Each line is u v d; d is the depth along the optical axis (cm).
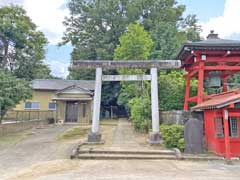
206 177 784
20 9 2636
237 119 1153
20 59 2692
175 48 2409
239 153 1114
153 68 1446
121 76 1468
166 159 1073
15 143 1487
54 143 1468
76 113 2848
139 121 1827
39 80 3222
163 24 2791
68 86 2962
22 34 2570
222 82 1591
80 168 909
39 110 2958
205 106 1144
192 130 1161
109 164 975
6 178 792
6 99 1692
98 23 3606
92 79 3597
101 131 1905
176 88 1794
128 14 3406
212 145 1166
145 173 832
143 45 2134
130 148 1203
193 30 3412
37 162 1018
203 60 1354
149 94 1972
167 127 1267
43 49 2892
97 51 3181
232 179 763
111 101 3403
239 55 1376
